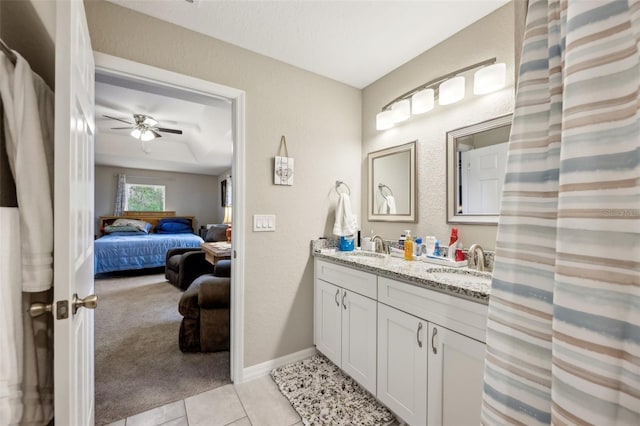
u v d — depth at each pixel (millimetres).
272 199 1957
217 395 1674
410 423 1329
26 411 798
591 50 453
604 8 446
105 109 3633
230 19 1584
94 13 1416
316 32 1702
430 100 1787
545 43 585
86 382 1107
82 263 1018
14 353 732
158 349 2254
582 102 459
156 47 1559
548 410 522
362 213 2434
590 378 434
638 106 417
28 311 793
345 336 1792
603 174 439
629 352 414
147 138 4105
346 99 2352
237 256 1812
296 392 1684
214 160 5500
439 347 1212
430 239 1742
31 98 821
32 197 798
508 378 576
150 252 4824
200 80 1683
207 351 2199
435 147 1857
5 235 719
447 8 1520
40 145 835
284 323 2008
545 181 560
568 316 463
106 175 6188
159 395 1669
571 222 466
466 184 1679
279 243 1988
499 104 1525
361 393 1674
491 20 1557
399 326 1409
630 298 417
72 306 782
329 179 2240
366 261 1724
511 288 587
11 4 869
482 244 1591
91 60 1207
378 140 2285
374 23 1630
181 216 6980
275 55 1938
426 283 1254
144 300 3473
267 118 1939
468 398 1104
